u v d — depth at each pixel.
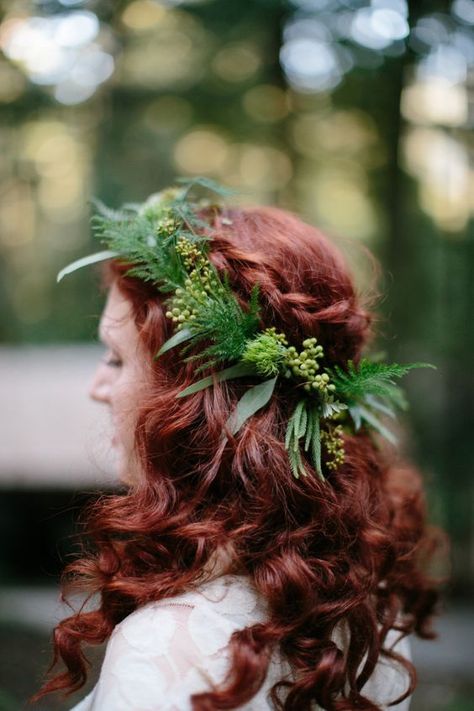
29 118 3.47
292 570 0.93
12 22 2.75
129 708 0.83
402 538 1.34
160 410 1.00
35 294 6.23
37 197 4.82
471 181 3.32
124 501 1.01
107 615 0.99
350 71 3.34
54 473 4.50
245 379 1.03
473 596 3.74
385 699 1.15
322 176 4.90
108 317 1.18
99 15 3.19
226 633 0.89
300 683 0.91
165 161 4.57
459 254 3.44
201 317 0.98
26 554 4.58
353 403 1.11
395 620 1.22
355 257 1.54
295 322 1.03
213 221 1.14
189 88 4.36
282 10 3.50
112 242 1.08
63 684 1.05
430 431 3.59
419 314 3.72
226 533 0.95
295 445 0.96
